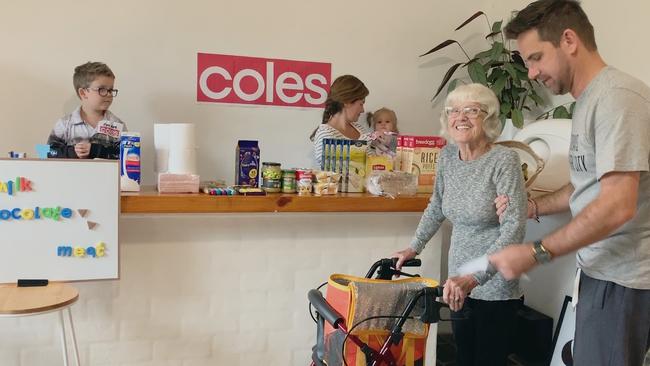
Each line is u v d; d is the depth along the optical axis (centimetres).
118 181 207
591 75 156
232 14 338
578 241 141
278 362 253
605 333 160
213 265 237
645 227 153
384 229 263
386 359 177
